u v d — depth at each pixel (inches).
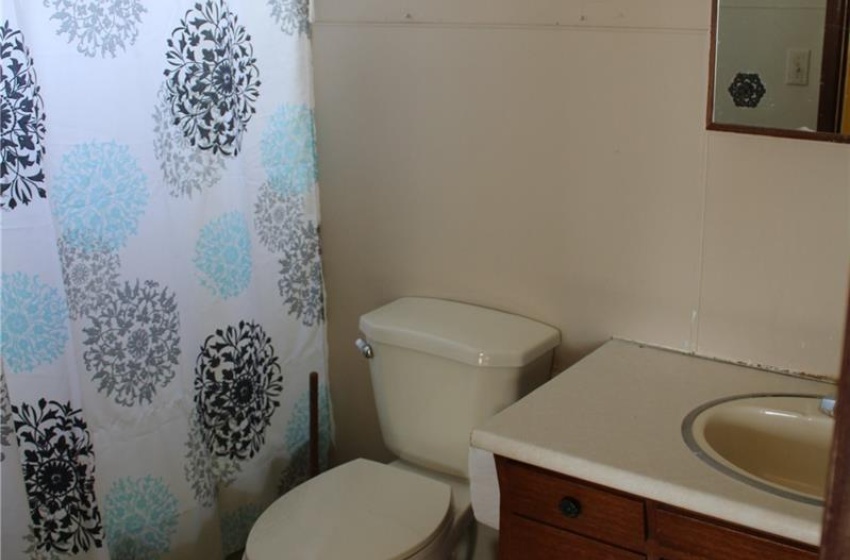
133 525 81.5
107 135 73.7
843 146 64.2
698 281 73.4
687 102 70.4
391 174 89.7
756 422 64.9
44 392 72.4
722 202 70.6
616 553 60.0
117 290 76.4
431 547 73.3
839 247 66.1
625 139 74.3
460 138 84.1
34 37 68.3
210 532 88.1
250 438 91.5
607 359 74.6
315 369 98.3
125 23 73.5
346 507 76.9
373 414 98.5
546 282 82.1
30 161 68.8
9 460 71.1
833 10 60.6
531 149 79.9
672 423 63.1
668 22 69.8
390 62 86.7
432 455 84.4
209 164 82.4
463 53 81.8
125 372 78.2
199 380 85.0
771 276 69.7
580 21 74.2
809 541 50.7
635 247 76.0
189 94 79.4
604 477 57.7
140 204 76.9
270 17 86.1
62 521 75.4
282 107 89.0
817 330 68.6
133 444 80.0
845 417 18.2
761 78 64.8
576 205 78.5
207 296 84.5
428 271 89.9
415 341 81.0
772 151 67.2
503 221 83.4
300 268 94.3
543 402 66.8
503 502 65.0
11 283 69.3
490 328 81.6
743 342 72.4
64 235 72.4
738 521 53.1
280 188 90.4
